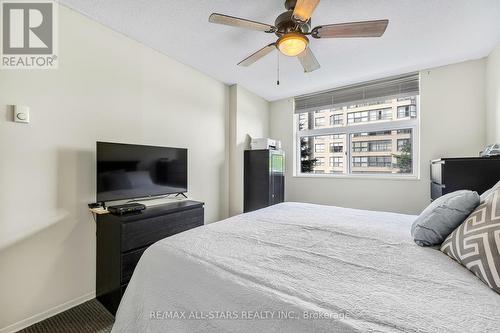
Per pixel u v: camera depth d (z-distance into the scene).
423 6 1.69
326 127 3.64
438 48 2.29
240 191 3.38
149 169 2.18
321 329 0.59
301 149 3.91
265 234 1.33
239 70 2.87
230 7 1.75
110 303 1.69
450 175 1.88
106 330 1.50
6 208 1.45
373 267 0.91
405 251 1.06
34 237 1.56
